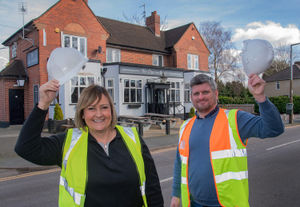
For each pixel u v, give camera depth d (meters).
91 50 17.95
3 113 17.09
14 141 11.55
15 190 5.49
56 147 1.82
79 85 15.83
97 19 18.22
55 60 1.64
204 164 2.23
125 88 17.84
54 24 16.17
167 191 5.12
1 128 16.62
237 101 31.97
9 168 7.45
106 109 1.94
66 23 16.67
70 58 1.66
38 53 15.80
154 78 19.61
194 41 25.38
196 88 2.40
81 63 1.71
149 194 1.96
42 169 7.52
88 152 1.85
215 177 2.16
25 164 7.84
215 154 2.20
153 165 2.09
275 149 9.57
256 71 1.76
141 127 13.09
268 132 1.93
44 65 15.82
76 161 1.80
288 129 16.52
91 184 1.76
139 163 1.94
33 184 5.93
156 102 19.97
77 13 17.19
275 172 6.36
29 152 1.66
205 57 26.56
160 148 10.33
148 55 22.91
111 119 1.99
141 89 18.84
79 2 17.27
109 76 17.75
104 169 1.81
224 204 2.12
